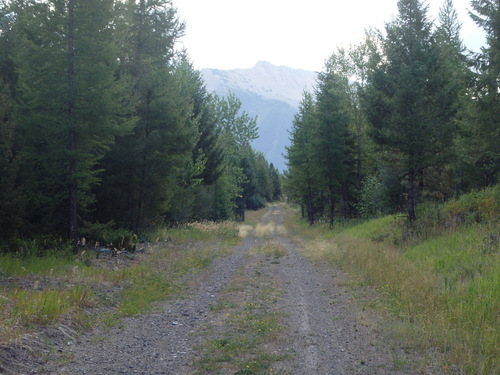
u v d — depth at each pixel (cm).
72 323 686
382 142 1766
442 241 1348
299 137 3806
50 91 1270
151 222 2306
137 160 1922
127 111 1788
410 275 962
